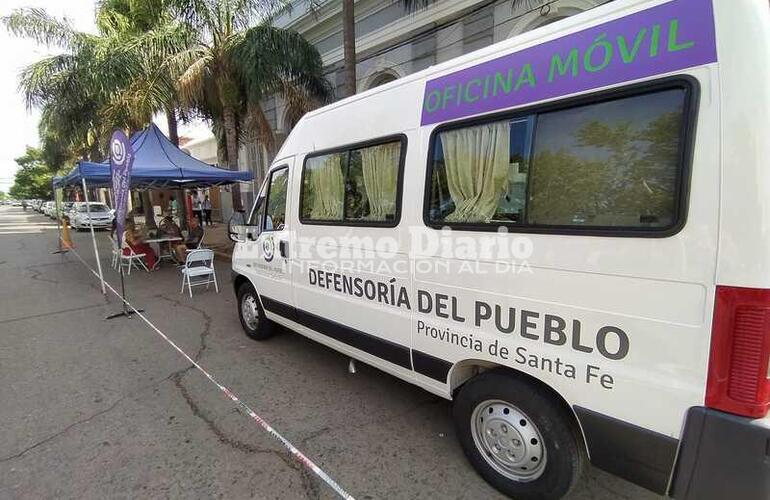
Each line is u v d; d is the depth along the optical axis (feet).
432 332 8.94
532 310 7.16
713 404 5.42
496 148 7.61
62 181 34.76
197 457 9.43
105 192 101.24
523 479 7.79
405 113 9.27
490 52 7.77
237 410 11.39
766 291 4.93
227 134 35.14
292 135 13.26
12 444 10.08
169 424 10.78
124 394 12.42
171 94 34.04
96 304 22.81
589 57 6.41
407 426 10.53
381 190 9.93
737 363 5.21
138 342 16.75
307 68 33.09
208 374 13.62
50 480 8.79
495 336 7.76
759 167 4.89
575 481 7.19
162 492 8.38
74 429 10.64
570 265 6.62
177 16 31.81
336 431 10.36
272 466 9.09
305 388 12.56
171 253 35.22
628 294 6.03
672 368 5.72
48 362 14.93
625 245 6.00
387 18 32.07
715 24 5.22
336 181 11.24
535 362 7.20
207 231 56.34
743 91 4.97
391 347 9.96
